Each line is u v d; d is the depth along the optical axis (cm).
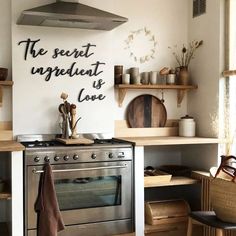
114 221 302
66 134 317
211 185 249
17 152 268
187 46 383
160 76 372
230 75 324
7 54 325
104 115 351
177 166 370
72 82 340
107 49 351
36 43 327
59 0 314
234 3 328
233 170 261
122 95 357
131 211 308
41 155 277
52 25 322
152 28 373
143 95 371
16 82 321
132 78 353
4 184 291
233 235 305
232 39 329
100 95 349
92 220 295
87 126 345
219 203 240
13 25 320
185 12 383
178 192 383
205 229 332
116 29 360
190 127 363
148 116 373
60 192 285
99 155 295
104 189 299
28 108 326
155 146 379
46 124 331
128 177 307
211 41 345
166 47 378
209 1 347
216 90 338
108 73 352
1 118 323
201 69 361
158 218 327
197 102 369
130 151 307
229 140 330
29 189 273
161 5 376
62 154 283
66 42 337
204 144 352
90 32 345
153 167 377
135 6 366
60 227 207
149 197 374
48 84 332
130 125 365
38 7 295
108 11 353
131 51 365
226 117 335
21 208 270
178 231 337
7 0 323
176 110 385
